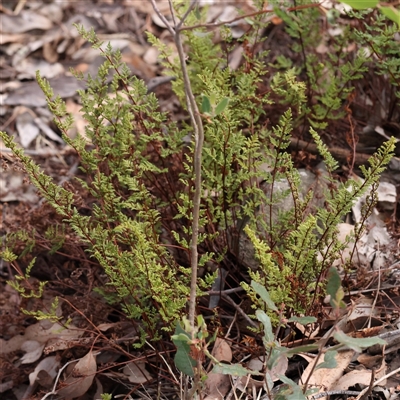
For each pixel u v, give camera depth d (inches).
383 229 93.8
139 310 76.0
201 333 59.2
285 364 72.4
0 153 88.9
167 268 77.1
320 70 102.4
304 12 102.9
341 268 88.3
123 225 70.3
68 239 91.4
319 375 76.0
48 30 155.1
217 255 89.2
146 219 77.4
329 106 96.1
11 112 135.9
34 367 92.9
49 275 105.0
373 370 70.2
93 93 85.3
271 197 81.9
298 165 102.6
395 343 80.1
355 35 98.6
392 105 104.7
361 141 107.2
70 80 141.9
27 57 149.5
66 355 89.4
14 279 103.4
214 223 91.0
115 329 87.9
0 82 143.6
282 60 105.4
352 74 96.6
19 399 91.0
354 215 94.7
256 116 91.6
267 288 77.2
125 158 87.0
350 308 72.9
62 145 128.6
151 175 92.5
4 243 96.1
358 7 51.3
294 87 85.3
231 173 87.7
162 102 124.5
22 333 95.4
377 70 108.7
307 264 75.7
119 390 87.4
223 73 87.5
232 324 83.7
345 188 73.2
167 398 82.5
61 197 77.2
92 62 146.1
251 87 87.0
